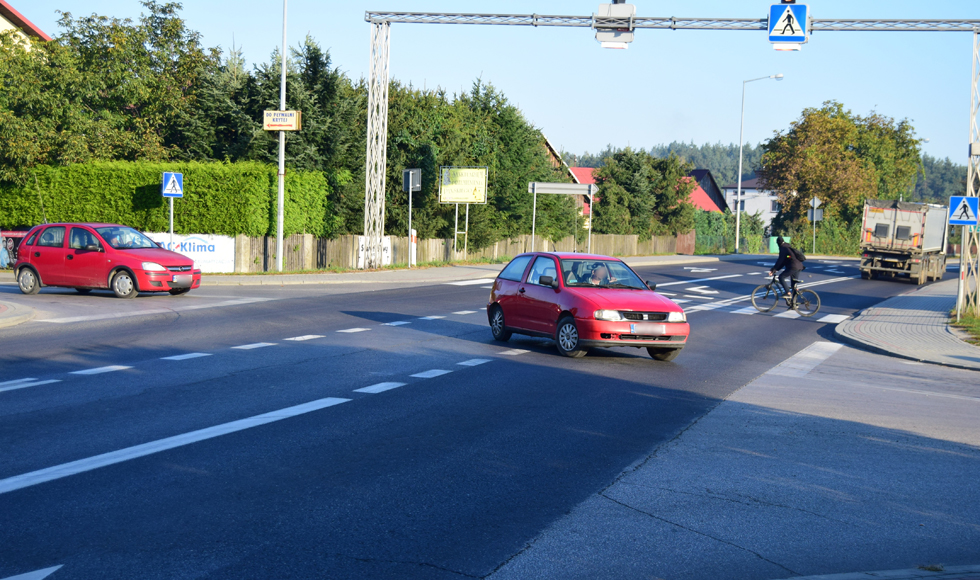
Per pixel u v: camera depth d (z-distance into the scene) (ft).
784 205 264.93
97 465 19.98
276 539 15.51
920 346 51.60
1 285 75.46
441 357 39.73
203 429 23.91
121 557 14.46
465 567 14.44
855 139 306.76
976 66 68.54
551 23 78.69
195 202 95.30
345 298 70.23
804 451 23.79
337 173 106.42
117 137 108.47
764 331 59.82
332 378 33.01
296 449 22.00
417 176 106.32
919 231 127.24
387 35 99.81
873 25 73.61
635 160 192.75
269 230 96.84
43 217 97.60
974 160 68.64
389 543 15.48
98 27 115.14
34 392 28.96
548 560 14.88
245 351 39.78
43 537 15.29
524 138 141.59
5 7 136.67
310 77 107.96
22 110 100.17
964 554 15.83
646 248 193.26
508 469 20.77
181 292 68.03
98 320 51.01
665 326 40.73
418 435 23.99
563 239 158.92
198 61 125.29
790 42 69.10
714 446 24.00
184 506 17.22
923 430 27.30
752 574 14.53
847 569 14.92
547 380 34.27
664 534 16.47
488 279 97.55
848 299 92.94
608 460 21.99
